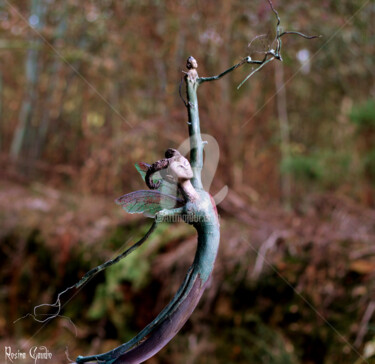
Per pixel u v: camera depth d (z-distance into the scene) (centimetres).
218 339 236
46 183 402
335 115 379
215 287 240
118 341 250
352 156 340
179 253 245
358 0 354
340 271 221
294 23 329
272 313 231
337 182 340
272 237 239
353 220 262
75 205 324
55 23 413
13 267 296
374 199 329
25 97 451
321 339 218
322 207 288
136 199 59
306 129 387
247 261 237
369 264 216
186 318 58
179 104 349
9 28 402
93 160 364
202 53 346
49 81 445
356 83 373
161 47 375
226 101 327
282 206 314
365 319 205
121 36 393
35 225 300
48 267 288
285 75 359
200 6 352
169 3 370
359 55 364
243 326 235
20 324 274
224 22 337
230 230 252
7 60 491
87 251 275
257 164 345
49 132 445
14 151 444
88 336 257
